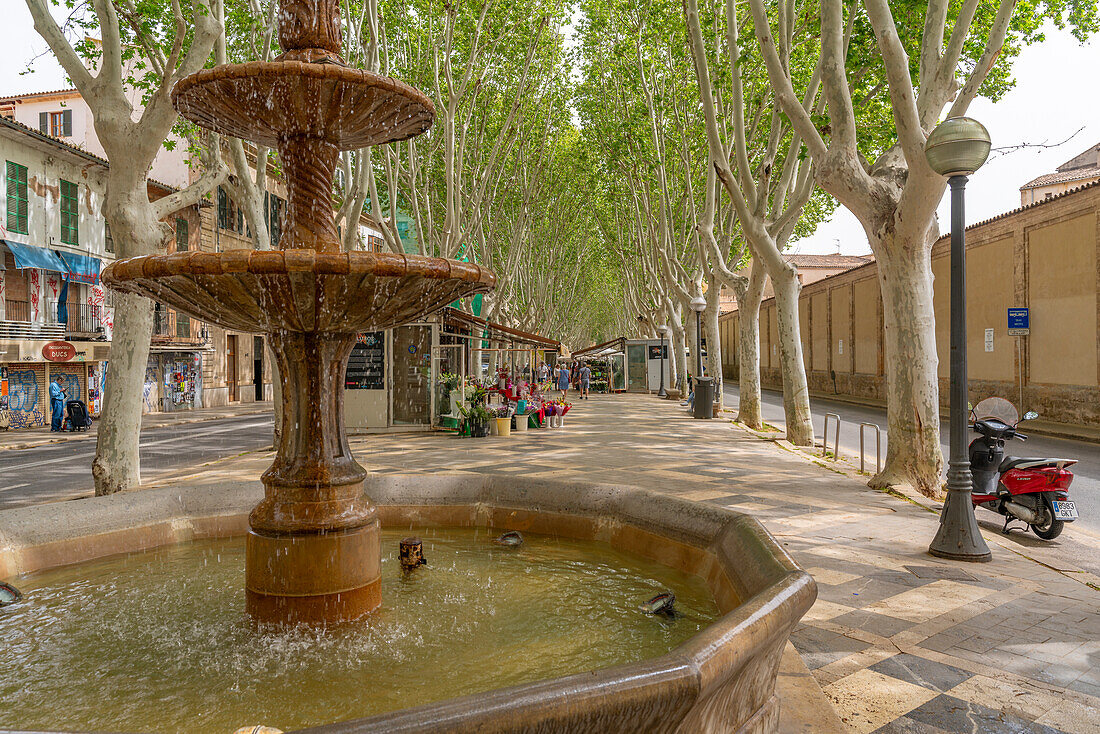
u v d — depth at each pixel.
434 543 5.80
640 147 24.61
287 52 4.32
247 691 3.05
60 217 23.23
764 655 2.43
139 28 10.20
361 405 17.36
